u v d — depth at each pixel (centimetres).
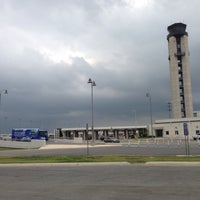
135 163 2553
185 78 13288
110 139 8462
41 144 6212
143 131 14050
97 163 2603
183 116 13288
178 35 13362
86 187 1378
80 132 15525
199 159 2683
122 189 1305
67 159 2919
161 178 1633
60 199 1116
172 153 3650
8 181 1631
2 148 6356
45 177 1777
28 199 1122
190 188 1306
